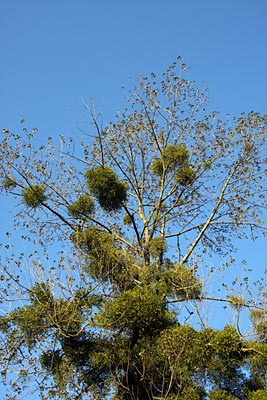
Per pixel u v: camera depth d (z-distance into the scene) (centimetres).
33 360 1348
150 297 1362
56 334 1351
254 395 1299
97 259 1530
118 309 1338
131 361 1356
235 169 1730
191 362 1297
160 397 1301
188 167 1747
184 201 1744
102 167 1644
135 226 1650
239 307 1402
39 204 1652
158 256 1591
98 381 1388
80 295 1376
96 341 1375
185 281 1461
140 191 1788
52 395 1345
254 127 1733
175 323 1391
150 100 1781
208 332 1327
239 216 1717
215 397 1288
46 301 1357
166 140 1770
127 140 1775
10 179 1642
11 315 1358
